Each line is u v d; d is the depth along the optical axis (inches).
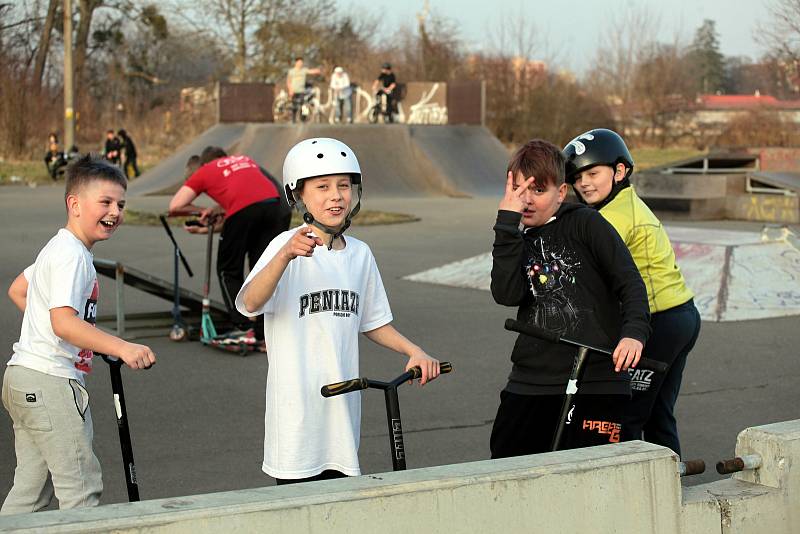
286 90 1409.9
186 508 119.3
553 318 180.5
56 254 170.6
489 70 2070.6
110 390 322.3
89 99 2127.2
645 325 171.2
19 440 175.3
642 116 2357.3
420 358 167.3
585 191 206.5
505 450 186.2
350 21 2391.7
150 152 2011.6
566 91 2085.4
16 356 173.6
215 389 326.0
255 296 159.8
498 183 1243.8
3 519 114.7
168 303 484.7
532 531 137.9
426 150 1254.3
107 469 246.2
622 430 196.9
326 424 166.6
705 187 915.4
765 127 1891.0
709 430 282.8
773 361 370.0
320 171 164.6
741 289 470.6
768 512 160.4
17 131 1758.1
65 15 1508.4
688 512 152.5
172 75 2495.1
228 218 384.5
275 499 123.0
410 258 647.1
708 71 4375.0
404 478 132.3
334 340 166.6
